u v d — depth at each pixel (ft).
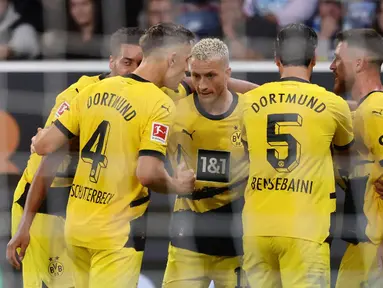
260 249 39.11
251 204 38.96
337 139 39.68
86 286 39.83
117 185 38.17
